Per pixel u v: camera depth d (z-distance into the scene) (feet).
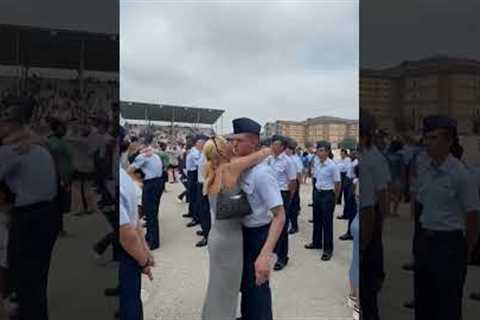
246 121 8.78
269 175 8.59
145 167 19.03
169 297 13.29
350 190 22.38
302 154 46.06
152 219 19.53
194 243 20.86
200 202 20.40
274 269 16.31
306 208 34.91
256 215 8.76
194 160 24.75
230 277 8.88
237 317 10.40
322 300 13.01
